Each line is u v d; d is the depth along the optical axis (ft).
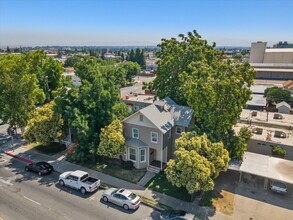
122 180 78.07
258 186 74.49
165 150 87.25
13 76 104.78
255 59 328.29
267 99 175.01
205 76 84.38
